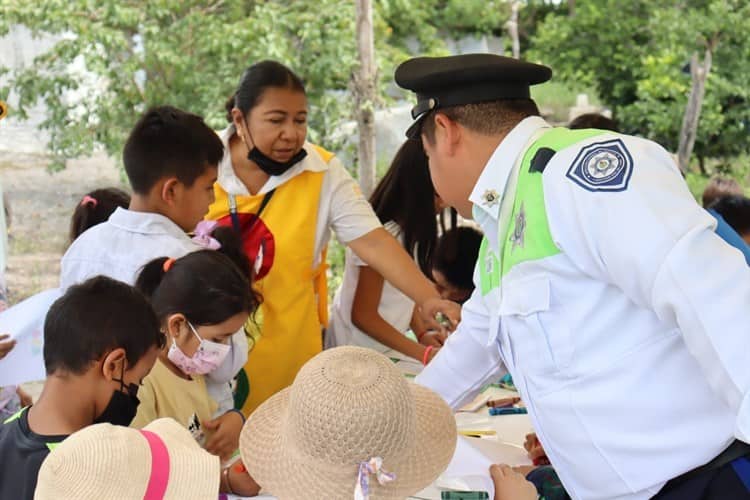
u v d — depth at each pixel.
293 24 6.26
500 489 1.78
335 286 5.82
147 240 2.28
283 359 2.69
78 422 1.66
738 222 2.87
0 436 1.69
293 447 1.48
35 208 6.24
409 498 1.85
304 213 2.67
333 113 6.37
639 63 7.73
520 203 1.53
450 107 1.62
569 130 1.55
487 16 8.12
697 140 7.38
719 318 1.22
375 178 5.95
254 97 2.57
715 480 1.40
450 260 2.88
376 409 1.40
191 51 6.20
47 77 6.12
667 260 1.25
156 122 2.33
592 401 1.45
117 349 1.66
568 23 8.01
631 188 1.32
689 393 1.40
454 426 1.71
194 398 2.13
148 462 1.35
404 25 7.76
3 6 5.85
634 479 1.45
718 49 7.32
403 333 3.02
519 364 1.58
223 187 2.68
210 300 2.04
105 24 6.20
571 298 1.45
